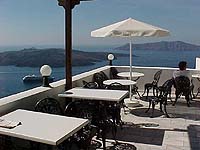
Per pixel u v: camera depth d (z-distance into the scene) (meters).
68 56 5.61
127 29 6.33
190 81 7.68
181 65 7.14
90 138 3.80
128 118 6.14
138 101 7.29
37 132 3.05
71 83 5.67
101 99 4.72
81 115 4.39
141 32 6.32
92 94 5.04
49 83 5.39
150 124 5.72
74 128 3.19
